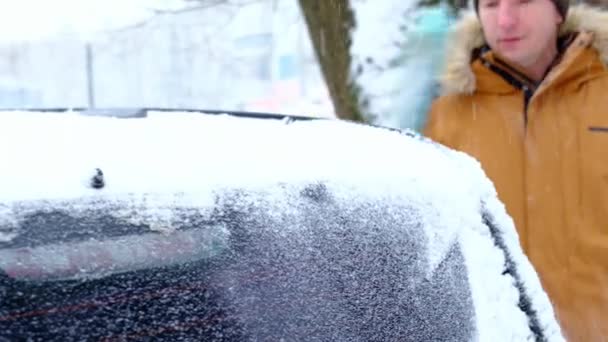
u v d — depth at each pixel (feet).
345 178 5.03
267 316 4.43
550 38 9.42
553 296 9.21
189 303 4.23
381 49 11.89
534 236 9.36
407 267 4.99
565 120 9.38
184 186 4.50
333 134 5.62
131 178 4.44
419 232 5.15
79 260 4.06
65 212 4.16
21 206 4.09
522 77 9.70
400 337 4.81
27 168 4.31
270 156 4.96
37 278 3.96
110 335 4.01
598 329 9.05
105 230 4.17
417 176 5.41
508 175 9.56
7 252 3.95
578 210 9.19
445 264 5.19
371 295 4.78
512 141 9.64
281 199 4.71
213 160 4.76
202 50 29.50
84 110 6.09
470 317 5.15
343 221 4.85
